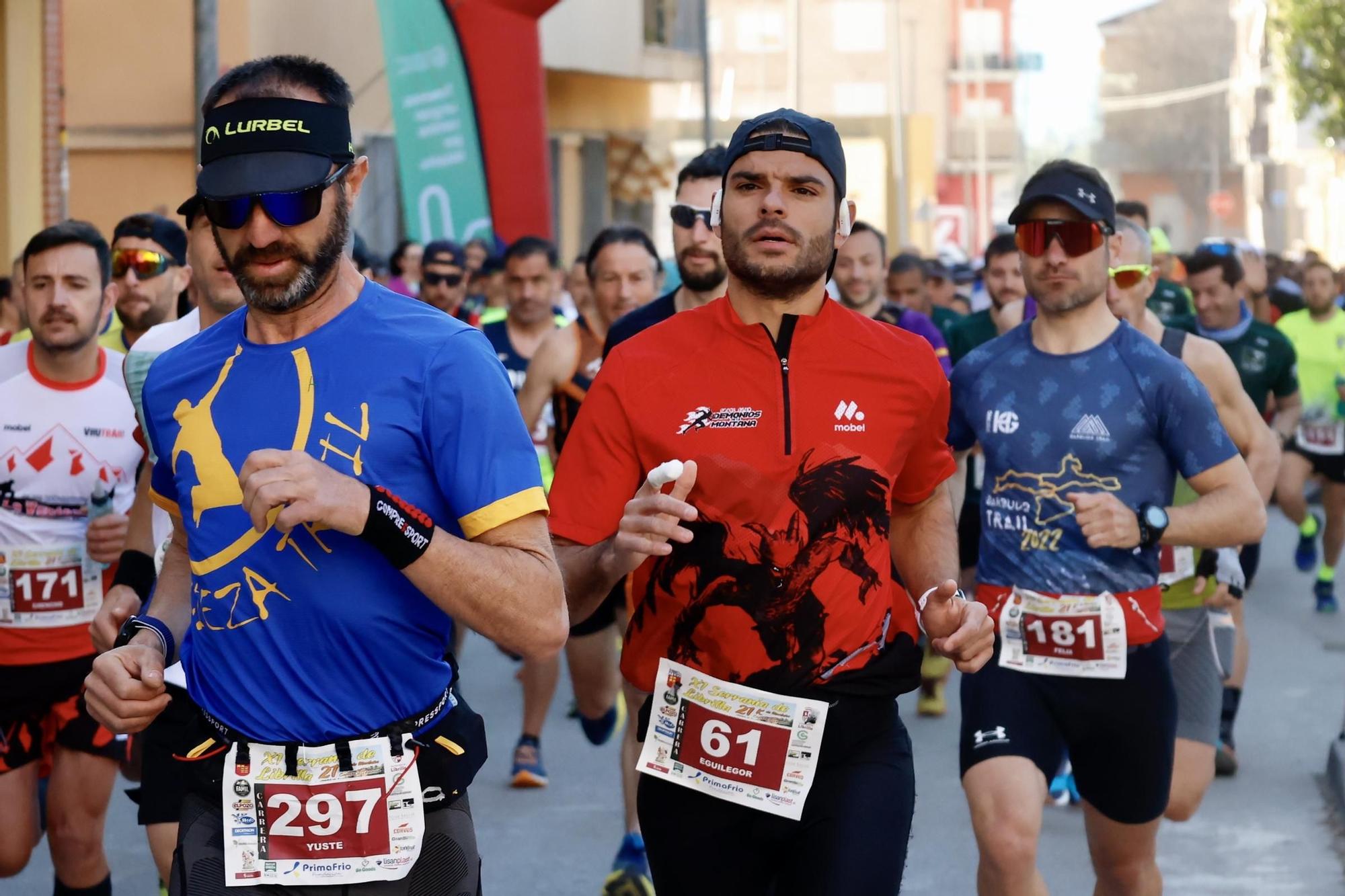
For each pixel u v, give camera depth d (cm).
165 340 506
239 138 323
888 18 8288
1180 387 525
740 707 400
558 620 334
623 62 3092
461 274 1227
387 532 310
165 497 377
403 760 336
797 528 399
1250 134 7969
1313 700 991
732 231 409
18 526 568
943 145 8400
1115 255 605
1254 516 519
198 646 344
